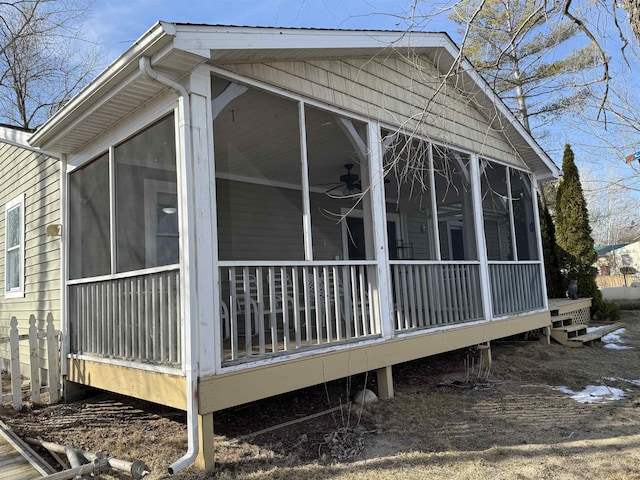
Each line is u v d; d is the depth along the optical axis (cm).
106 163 472
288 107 454
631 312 1223
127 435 398
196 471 313
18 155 702
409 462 325
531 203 821
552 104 1202
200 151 342
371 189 501
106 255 463
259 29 369
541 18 407
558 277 1141
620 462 314
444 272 589
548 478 295
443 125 619
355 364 437
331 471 313
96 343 459
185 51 321
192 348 316
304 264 407
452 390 518
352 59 504
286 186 770
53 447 342
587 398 478
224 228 691
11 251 718
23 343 646
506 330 672
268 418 437
